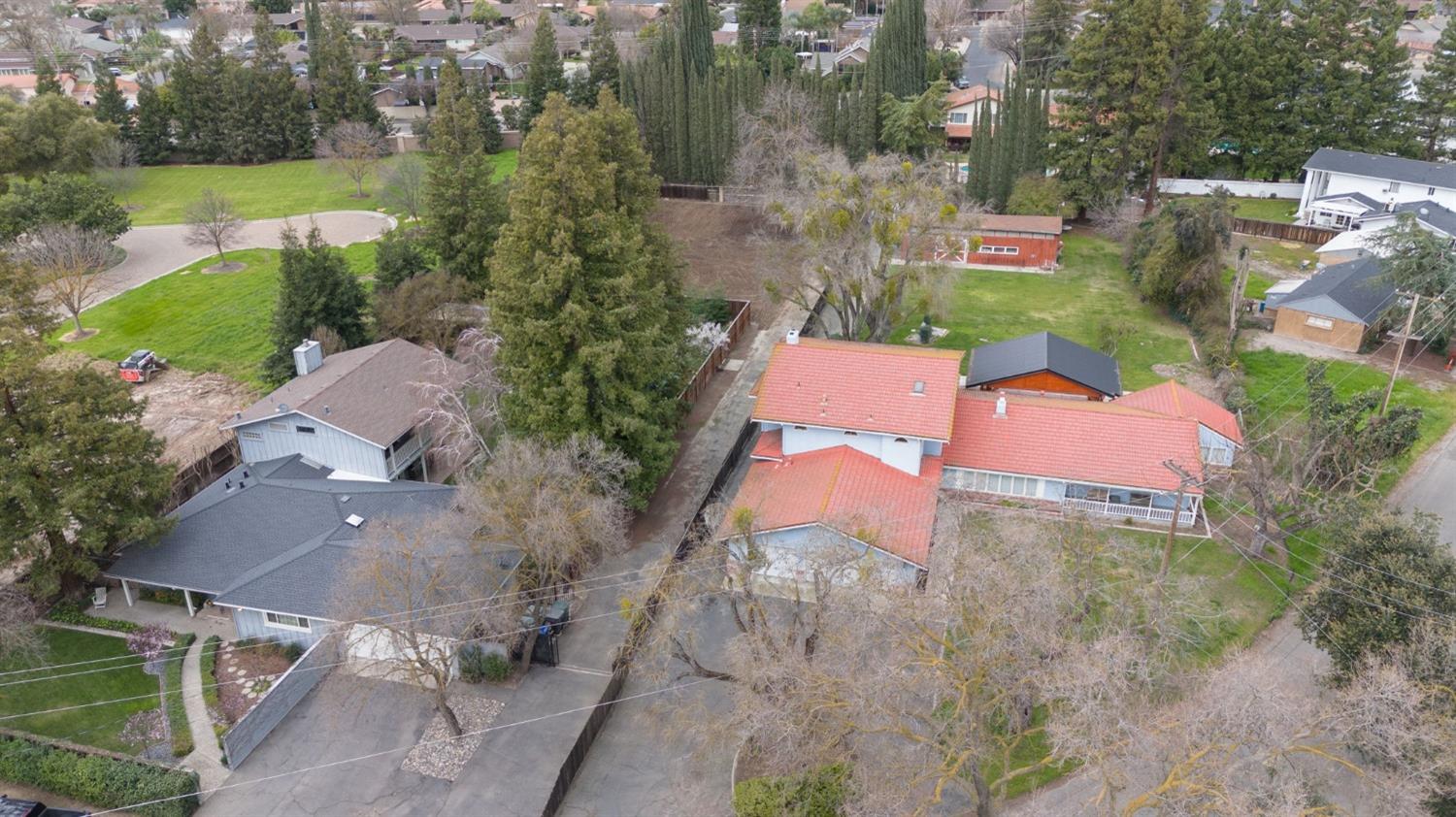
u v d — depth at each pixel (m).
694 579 30.08
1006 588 23.69
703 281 65.81
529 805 27.80
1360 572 28.45
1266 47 76.56
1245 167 82.88
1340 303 52.69
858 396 39.38
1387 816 21.41
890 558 32.91
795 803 25.03
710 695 31.59
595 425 38.03
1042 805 25.27
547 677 32.75
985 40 116.44
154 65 125.06
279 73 101.44
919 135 77.12
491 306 38.12
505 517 31.03
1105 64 71.81
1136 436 39.41
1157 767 21.30
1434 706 23.75
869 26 136.75
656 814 27.58
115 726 30.27
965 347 55.38
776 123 74.25
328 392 41.38
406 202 80.19
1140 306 61.31
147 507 35.12
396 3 163.25
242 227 75.19
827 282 50.56
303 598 32.47
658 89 81.00
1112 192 72.56
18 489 31.62
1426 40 118.50
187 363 55.88
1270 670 27.84
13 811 26.64
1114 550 29.88
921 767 23.70
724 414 49.22
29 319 33.88
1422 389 48.69
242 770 28.81
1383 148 76.12
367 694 31.95
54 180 69.88
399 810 27.62
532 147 37.16
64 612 35.00
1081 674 21.39
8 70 132.38
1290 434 41.25
